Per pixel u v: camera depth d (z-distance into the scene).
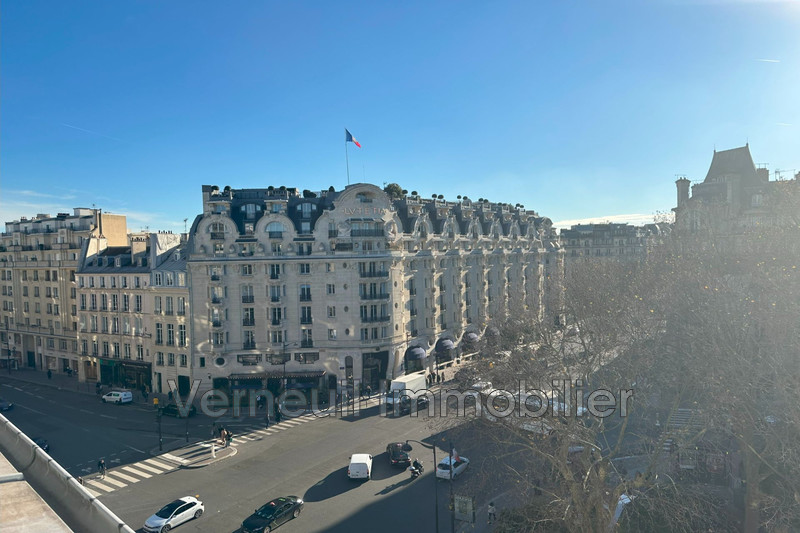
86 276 87.06
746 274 46.81
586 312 49.88
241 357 75.94
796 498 30.30
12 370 98.12
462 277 95.88
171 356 77.25
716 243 63.91
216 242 76.00
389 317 79.38
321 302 77.69
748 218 83.00
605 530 31.56
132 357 82.06
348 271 77.00
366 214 78.44
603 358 43.16
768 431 32.97
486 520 39.34
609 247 155.62
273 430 61.62
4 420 13.53
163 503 42.28
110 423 64.56
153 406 72.69
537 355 43.03
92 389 82.62
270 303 76.25
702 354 38.12
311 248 78.31
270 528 37.41
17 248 101.62
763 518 34.16
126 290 82.44
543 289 84.06
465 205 103.56
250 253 76.81
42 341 98.44
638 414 48.72
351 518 39.66
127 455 53.50
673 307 44.69
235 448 55.38
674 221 88.00
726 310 38.84
